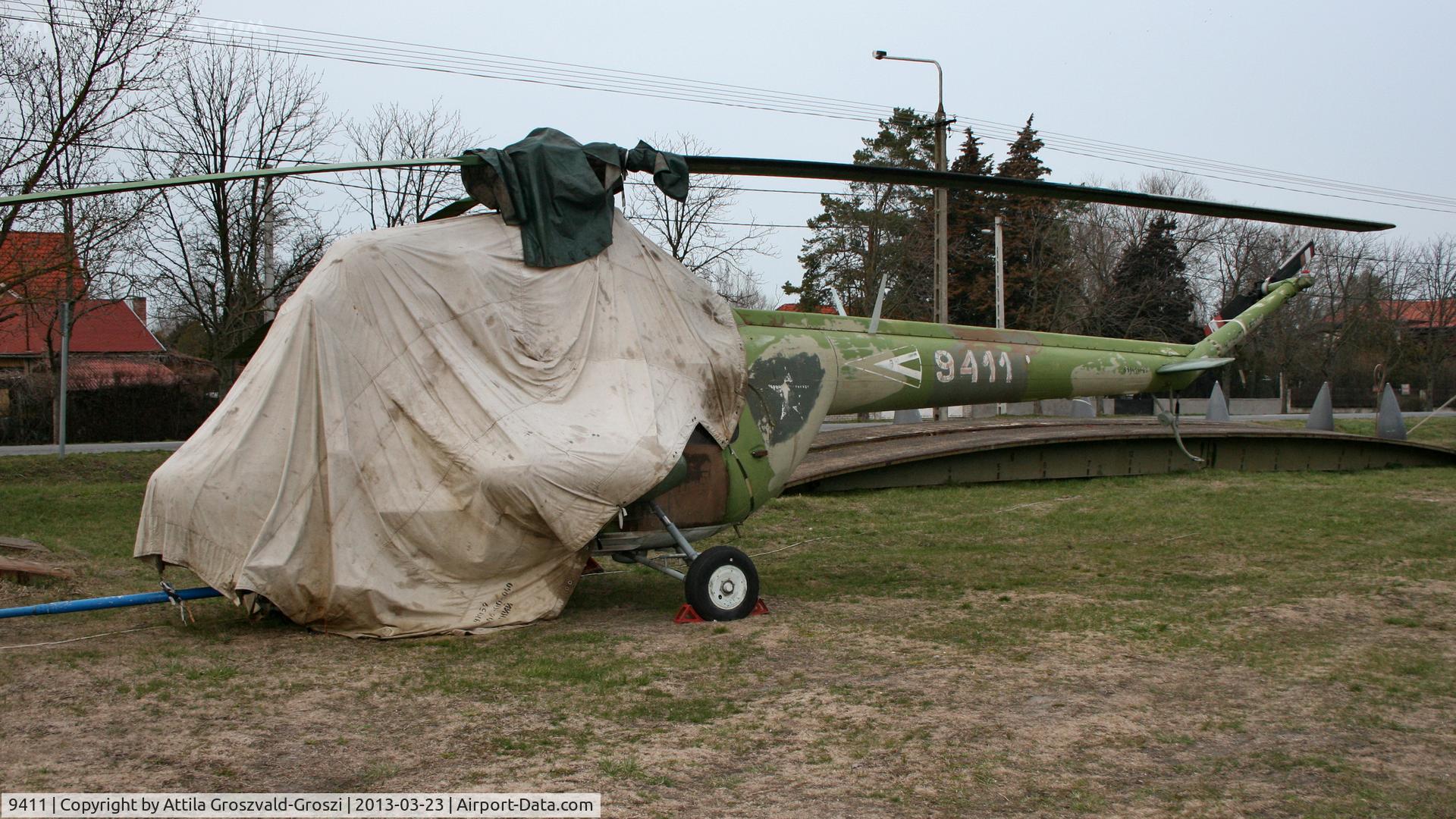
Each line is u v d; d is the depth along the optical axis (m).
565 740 5.20
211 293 26.75
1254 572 9.92
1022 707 5.77
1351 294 53.34
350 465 7.10
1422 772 4.85
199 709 5.59
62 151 15.29
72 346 38.00
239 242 25.72
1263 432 19.56
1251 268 53.25
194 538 6.87
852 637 7.38
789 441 8.85
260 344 8.02
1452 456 21.16
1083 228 48.78
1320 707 5.80
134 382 29.86
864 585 9.46
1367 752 5.11
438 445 7.21
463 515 7.25
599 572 10.12
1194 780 4.73
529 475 7.11
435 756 4.95
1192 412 48.56
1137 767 4.89
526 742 5.17
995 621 7.89
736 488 8.48
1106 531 12.70
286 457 6.97
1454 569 9.95
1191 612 8.20
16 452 22.64
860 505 14.94
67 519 13.58
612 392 7.69
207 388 30.75
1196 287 53.69
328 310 7.12
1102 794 4.56
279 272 27.03
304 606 7.08
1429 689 6.13
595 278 7.95
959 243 43.75
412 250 7.41
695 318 8.41
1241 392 52.94
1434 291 57.50
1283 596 8.79
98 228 15.99
